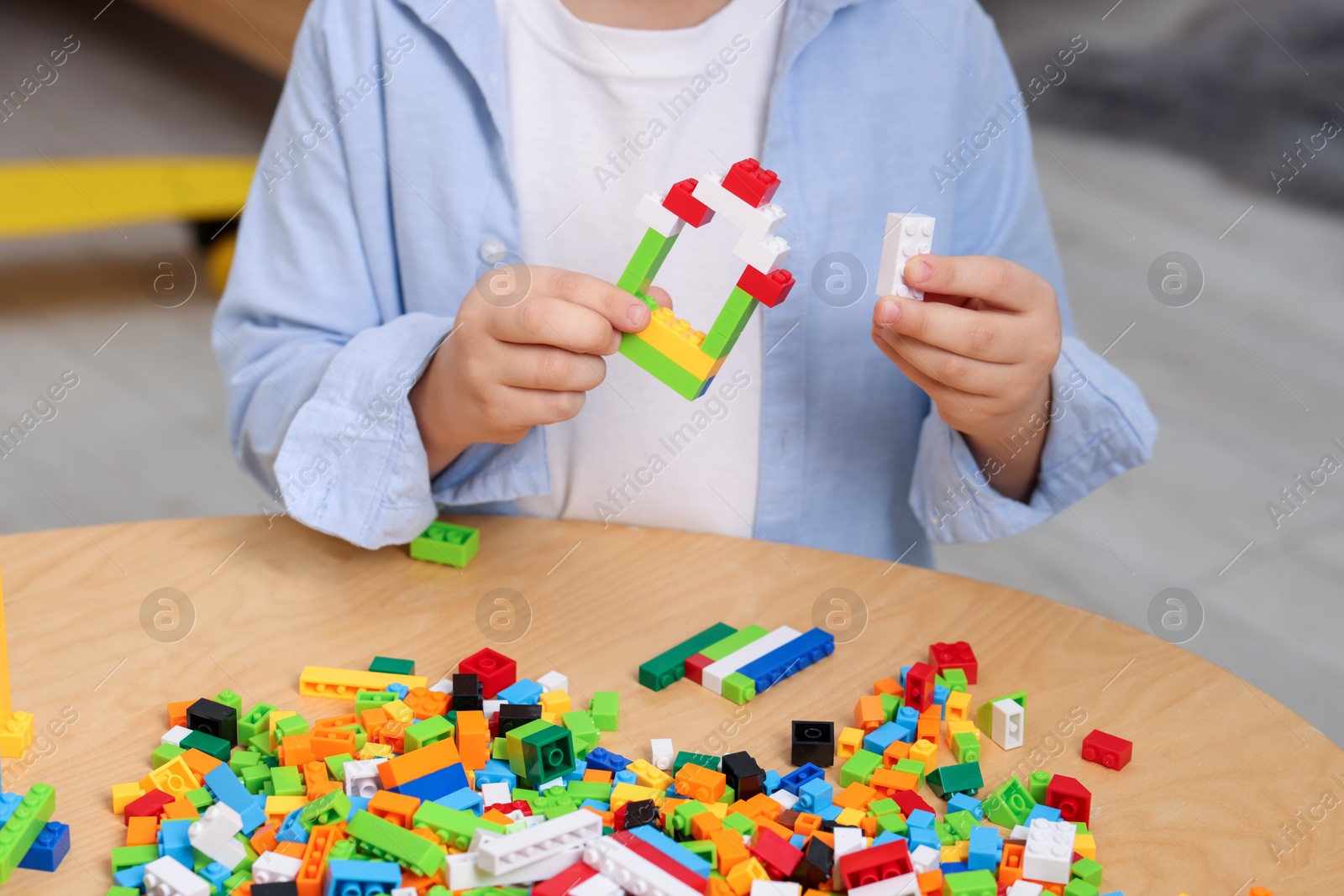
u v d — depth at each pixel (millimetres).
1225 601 1988
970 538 1006
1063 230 3258
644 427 1112
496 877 597
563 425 1124
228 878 613
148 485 2156
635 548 968
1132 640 854
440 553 930
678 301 1099
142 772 695
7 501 2070
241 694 770
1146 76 4000
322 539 960
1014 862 630
